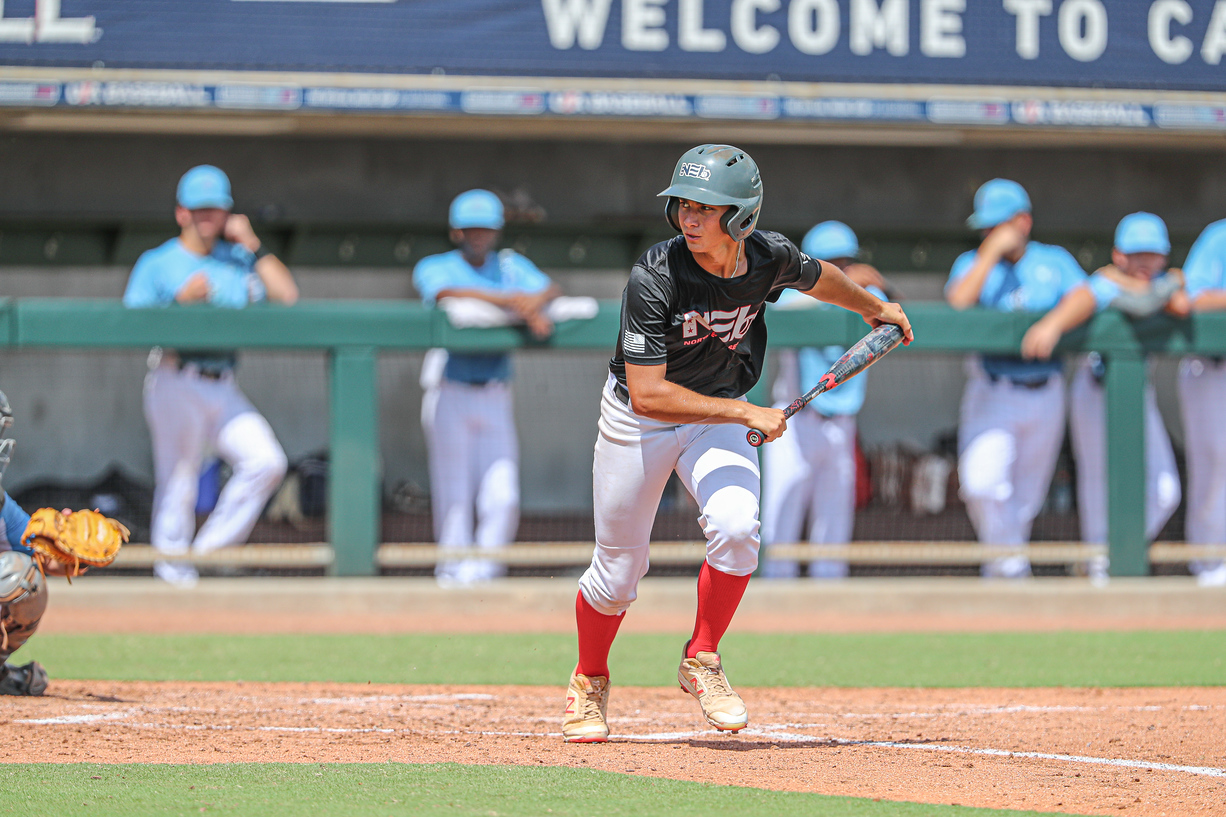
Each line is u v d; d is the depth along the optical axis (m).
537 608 25.61
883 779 11.20
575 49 31.59
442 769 11.37
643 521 12.34
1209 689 17.53
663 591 25.88
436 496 27.03
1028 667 19.55
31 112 32.72
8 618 14.78
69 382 37.94
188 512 26.12
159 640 21.73
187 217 26.84
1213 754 12.61
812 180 41.59
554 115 31.48
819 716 15.21
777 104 31.94
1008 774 11.50
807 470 27.16
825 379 12.29
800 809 9.96
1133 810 10.18
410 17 31.27
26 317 25.31
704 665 12.55
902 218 41.88
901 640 22.44
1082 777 11.40
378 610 25.38
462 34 31.36
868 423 40.78
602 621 12.82
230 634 22.58
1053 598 25.98
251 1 30.98
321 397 37.09
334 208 40.44
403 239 40.81
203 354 25.80
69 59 30.45
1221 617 26.08
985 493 26.70
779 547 26.62
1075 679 18.45
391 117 33.28
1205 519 27.75
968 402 27.22
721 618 12.49
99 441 38.00
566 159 41.09
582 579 12.87
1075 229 41.81
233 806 9.94
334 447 26.02
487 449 26.91
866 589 25.95
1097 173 42.16
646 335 11.43
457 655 20.47
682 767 11.62
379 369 38.59
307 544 31.97
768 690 17.53
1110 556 27.03
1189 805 10.37
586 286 42.84
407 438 38.72
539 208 40.31
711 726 13.66
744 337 12.39
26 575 14.12
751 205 11.12
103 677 17.98
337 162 40.41
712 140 38.50
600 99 31.59
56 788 10.55
